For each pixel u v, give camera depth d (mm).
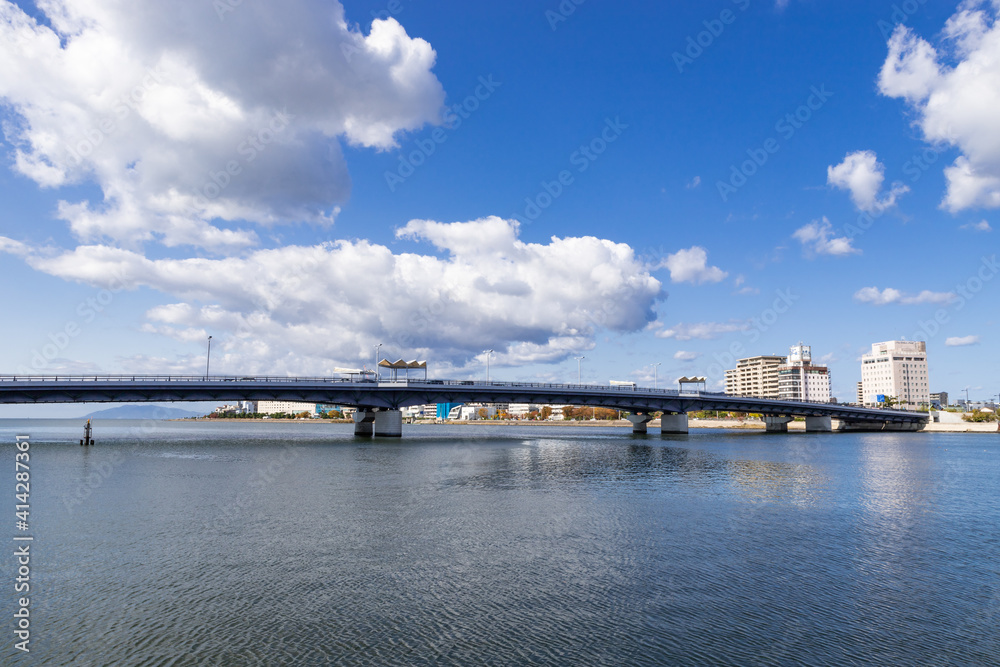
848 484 51688
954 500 43094
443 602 20578
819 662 16375
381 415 124062
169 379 91062
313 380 101875
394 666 15805
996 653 17078
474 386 116500
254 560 25438
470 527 32188
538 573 23906
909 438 143875
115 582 22406
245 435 137500
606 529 31953
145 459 69750
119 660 16078
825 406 170375
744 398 151250
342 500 40594
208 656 16344
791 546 28656
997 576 24141
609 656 16516
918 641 17812
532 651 16812
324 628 18312
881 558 26656
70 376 84750
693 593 21734
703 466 66812
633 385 136125
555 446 102438
